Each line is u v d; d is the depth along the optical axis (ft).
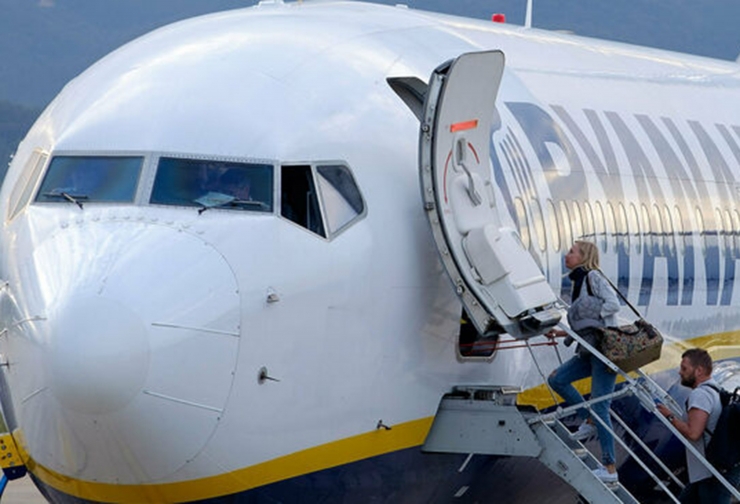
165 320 61.05
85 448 61.98
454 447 72.23
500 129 81.00
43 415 62.23
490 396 74.18
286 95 70.44
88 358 59.77
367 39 77.87
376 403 69.31
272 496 66.23
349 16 81.56
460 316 72.79
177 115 68.59
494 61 69.72
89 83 74.02
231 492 64.75
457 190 69.87
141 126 68.39
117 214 64.80
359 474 69.46
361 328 68.23
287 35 75.72
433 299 71.31
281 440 65.41
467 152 70.74
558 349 79.82
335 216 68.23
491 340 74.90
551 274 81.05
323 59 73.72
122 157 67.36
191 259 62.85
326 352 66.74
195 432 62.23
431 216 69.05
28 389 62.75
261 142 67.97
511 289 68.64
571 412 72.95
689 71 110.01
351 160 69.92
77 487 64.44
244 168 67.21
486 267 68.74
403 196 71.10
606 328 73.72
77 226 64.54
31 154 73.82
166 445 61.82
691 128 102.06
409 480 72.43
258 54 72.95
